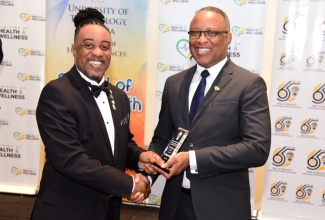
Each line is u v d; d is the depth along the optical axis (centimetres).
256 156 191
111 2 404
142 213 407
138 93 412
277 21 383
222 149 193
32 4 419
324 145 387
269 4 399
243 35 385
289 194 400
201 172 195
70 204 192
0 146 443
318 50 378
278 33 385
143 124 415
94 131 196
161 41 400
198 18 208
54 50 416
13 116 437
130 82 412
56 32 413
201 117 203
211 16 206
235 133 203
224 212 199
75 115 194
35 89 431
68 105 192
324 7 372
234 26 385
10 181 448
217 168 193
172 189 213
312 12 375
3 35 425
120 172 197
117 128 210
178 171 194
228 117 200
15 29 424
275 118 395
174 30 396
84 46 199
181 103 213
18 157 443
